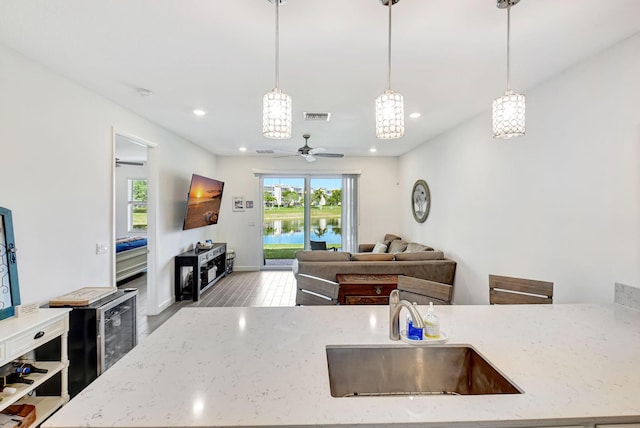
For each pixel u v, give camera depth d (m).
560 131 2.64
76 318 2.42
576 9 1.78
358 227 7.32
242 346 1.38
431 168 5.31
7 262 2.10
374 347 1.42
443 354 1.43
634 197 2.06
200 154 6.05
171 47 2.21
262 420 0.90
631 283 2.08
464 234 4.20
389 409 0.95
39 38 2.07
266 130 1.63
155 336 1.48
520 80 2.79
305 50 2.27
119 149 5.95
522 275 3.12
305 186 7.57
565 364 1.22
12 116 2.20
